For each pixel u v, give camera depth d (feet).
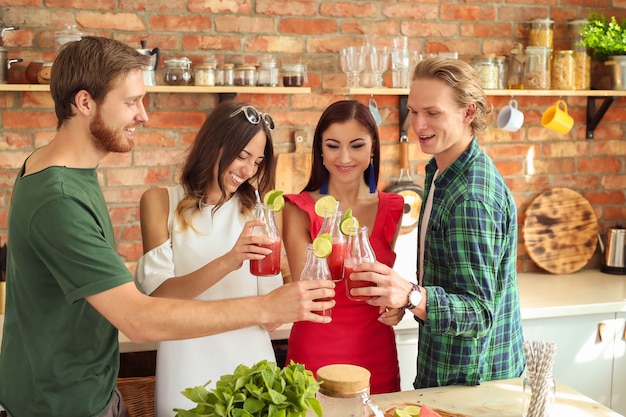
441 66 6.64
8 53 9.98
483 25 11.80
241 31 10.98
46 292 5.47
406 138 11.62
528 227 12.23
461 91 6.60
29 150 10.46
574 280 11.89
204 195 7.24
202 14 10.82
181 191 7.33
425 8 11.57
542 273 12.39
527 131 12.21
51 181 5.22
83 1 10.39
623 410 11.00
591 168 12.56
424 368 7.09
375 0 11.38
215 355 7.04
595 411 6.12
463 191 6.55
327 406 5.31
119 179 10.81
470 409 6.18
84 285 5.14
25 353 5.64
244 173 7.06
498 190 6.64
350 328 7.72
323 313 5.76
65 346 5.53
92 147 5.53
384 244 8.07
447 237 6.65
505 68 11.63
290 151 11.38
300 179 11.39
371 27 11.41
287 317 5.55
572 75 11.45
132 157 10.82
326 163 7.87
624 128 12.60
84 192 5.37
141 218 7.32
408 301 6.27
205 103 10.97
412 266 11.71
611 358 10.85
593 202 12.63
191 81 10.57
